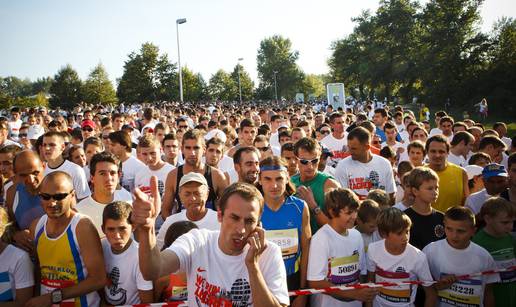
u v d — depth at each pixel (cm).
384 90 6769
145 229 210
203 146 484
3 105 5153
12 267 293
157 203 232
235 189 221
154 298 316
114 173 401
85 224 297
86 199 404
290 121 1342
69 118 1466
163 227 385
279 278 225
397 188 562
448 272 352
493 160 627
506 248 375
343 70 6806
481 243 381
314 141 424
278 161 349
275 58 11006
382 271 351
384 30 6194
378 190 441
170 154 630
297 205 355
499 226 371
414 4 6072
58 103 6781
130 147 605
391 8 6047
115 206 305
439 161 489
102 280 300
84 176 495
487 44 4603
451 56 4650
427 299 346
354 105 4400
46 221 305
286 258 343
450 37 4834
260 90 10644
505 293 374
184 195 371
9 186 443
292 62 11044
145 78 6881
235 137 980
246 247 228
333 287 322
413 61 5534
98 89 6962
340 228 346
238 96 8769
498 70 4109
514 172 435
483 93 4181
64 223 297
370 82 6419
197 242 238
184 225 327
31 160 386
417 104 5234
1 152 480
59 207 289
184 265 231
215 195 478
